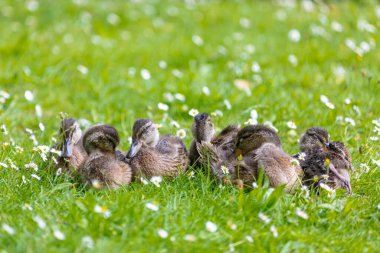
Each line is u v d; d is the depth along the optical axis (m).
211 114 14.88
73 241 8.87
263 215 9.94
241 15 25.58
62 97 18.17
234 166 11.40
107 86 18.58
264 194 10.37
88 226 9.30
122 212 9.55
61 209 10.01
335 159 11.92
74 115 17.06
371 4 25.58
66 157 11.98
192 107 16.70
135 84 18.62
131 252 8.78
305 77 18.48
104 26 24.75
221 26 24.67
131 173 11.88
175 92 17.36
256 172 11.30
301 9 26.14
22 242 8.84
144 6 26.69
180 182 11.59
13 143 12.93
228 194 10.86
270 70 19.62
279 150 11.57
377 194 11.37
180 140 13.04
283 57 20.78
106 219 9.41
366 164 12.50
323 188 10.96
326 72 19.33
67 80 19.22
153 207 9.62
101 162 11.45
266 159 11.27
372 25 22.95
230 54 21.47
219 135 13.33
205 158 11.88
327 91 17.27
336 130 14.46
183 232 9.44
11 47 21.53
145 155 12.07
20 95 17.89
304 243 9.55
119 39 23.50
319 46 21.36
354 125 14.38
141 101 17.58
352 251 9.52
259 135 11.84
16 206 10.20
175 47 22.27
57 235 8.80
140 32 24.22
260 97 16.95
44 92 18.34
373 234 10.04
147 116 16.23
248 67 19.81
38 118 16.20
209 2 27.50
